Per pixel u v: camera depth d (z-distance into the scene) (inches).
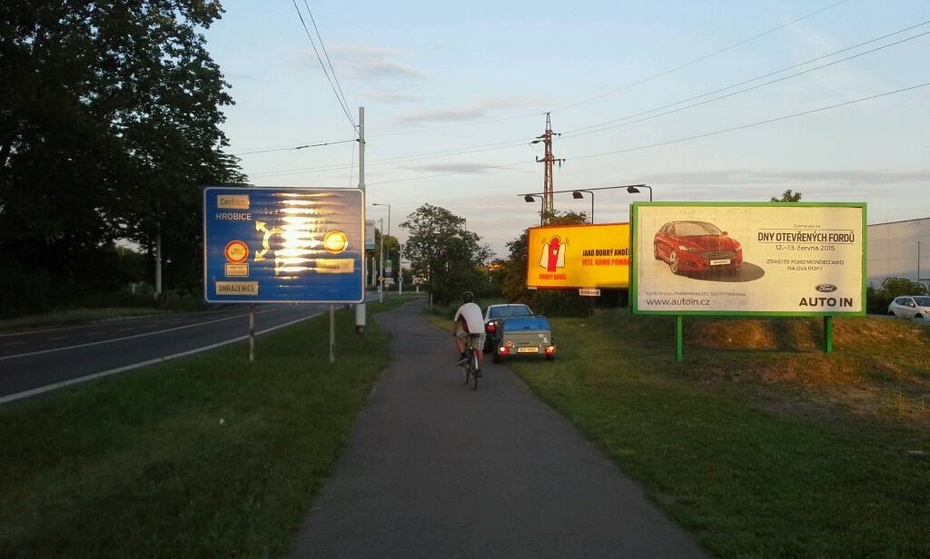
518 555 237.0
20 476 311.7
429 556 236.5
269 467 326.0
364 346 943.7
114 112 1520.7
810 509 274.1
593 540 250.4
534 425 454.0
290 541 248.2
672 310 758.5
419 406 525.0
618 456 361.7
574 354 894.4
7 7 1318.9
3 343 1058.1
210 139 1734.7
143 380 553.6
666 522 268.7
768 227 761.0
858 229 762.2
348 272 745.6
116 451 360.8
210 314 2256.4
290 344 948.0
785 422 450.6
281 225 742.5
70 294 2122.3
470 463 357.7
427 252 2444.6
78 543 233.6
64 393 508.1
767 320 949.2
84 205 1593.3
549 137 1962.4
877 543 237.6
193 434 399.5
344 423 444.8
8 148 1455.5
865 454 362.6
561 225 1697.8
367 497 300.8
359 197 747.4
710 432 416.8
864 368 659.4
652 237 762.2
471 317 625.0
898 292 1779.0
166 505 270.5
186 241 2581.2
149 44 1515.7
